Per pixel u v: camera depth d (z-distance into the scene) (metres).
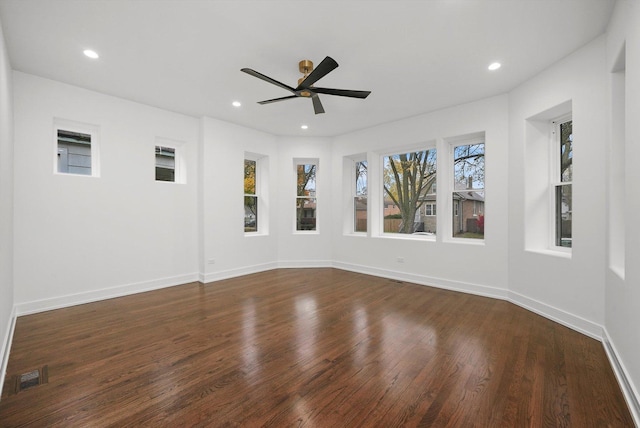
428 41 2.53
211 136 4.63
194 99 3.87
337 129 5.24
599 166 2.52
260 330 2.76
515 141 3.47
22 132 3.12
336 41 2.53
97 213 3.66
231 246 4.93
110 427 1.53
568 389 1.84
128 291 3.92
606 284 2.41
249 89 3.54
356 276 5.00
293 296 3.85
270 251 5.58
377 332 2.71
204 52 2.72
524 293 3.38
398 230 5.06
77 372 2.04
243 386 1.88
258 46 2.61
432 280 4.35
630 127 1.82
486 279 3.83
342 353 2.31
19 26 2.32
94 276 3.63
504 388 1.85
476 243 3.99
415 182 4.85
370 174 5.15
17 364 2.15
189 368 2.10
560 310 2.90
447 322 2.95
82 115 3.51
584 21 2.28
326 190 5.75
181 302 3.60
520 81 3.31
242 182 5.09
